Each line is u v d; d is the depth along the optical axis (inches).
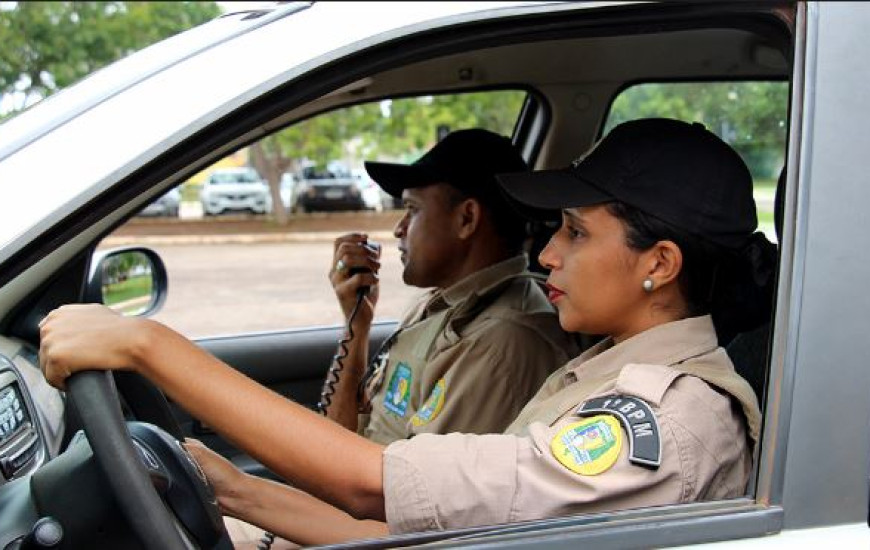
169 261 433.4
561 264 58.9
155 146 42.6
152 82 44.3
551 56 96.2
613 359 57.5
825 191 45.3
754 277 58.5
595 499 47.4
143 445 46.8
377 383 90.7
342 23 46.8
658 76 105.6
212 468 60.5
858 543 44.4
